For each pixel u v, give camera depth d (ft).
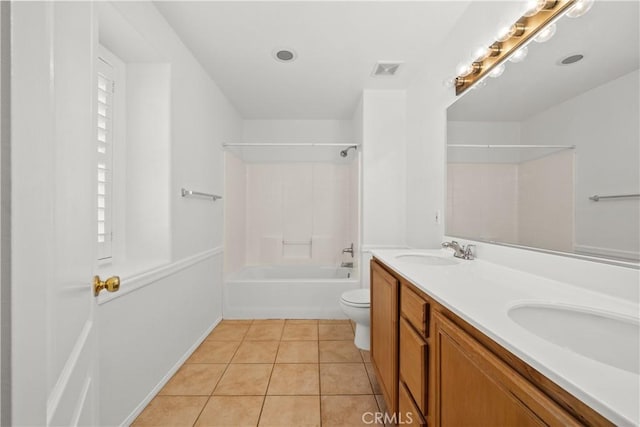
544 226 3.51
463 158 5.39
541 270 3.51
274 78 8.00
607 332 2.25
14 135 1.05
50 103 1.37
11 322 1.04
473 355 2.20
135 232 5.57
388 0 5.07
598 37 2.81
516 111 4.00
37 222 1.25
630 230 2.49
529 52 3.77
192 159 6.69
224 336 7.66
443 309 2.80
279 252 11.54
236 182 10.23
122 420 4.28
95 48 2.22
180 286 6.14
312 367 6.14
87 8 2.05
